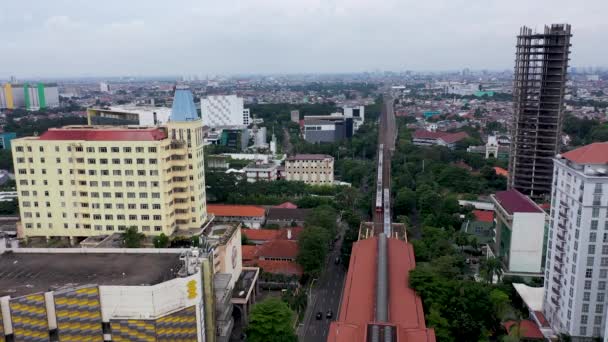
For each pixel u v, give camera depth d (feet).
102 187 620.90
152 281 416.67
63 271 442.09
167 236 606.96
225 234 586.45
